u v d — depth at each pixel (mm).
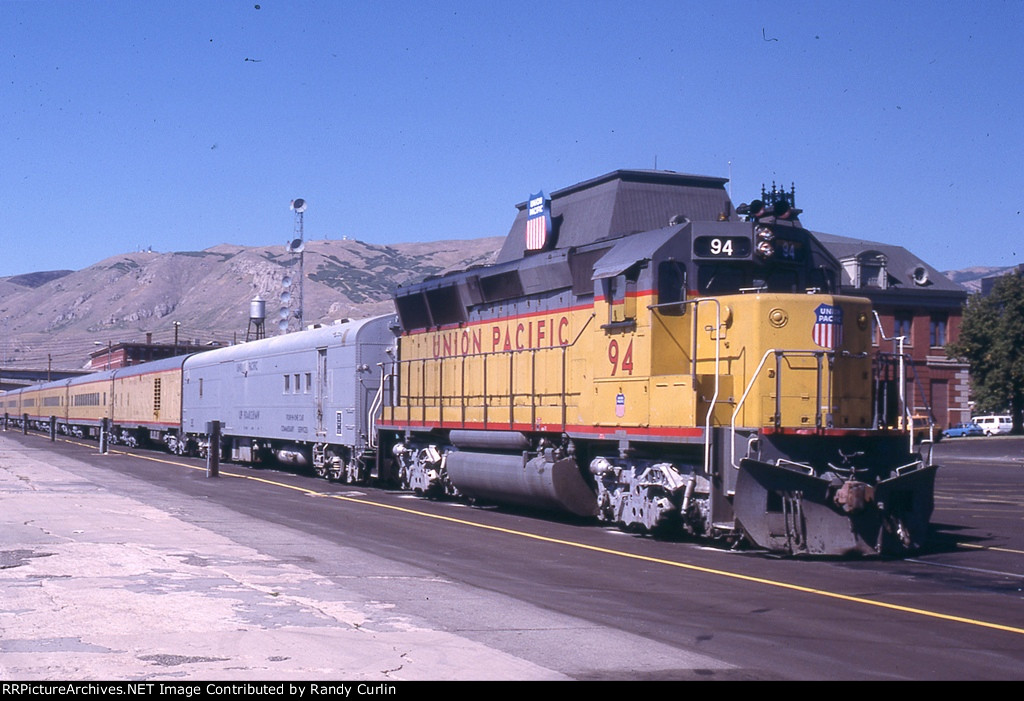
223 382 38531
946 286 67812
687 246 15797
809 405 14680
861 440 14750
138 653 7836
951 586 12047
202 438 41250
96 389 62469
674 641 8797
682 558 14039
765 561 13891
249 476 30766
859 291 64375
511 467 19406
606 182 18688
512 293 20438
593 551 14664
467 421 21797
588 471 18469
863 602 10820
